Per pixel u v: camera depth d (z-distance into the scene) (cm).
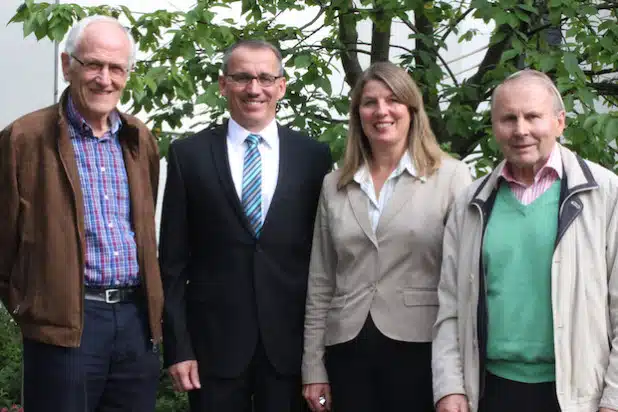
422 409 355
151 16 545
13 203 337
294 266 382
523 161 312
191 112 585
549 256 305
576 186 306
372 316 357
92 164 348
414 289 357
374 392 361
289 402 380
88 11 530
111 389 354
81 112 350
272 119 391
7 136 339
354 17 580
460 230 334
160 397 562
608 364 300
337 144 479
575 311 299
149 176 371
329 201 377
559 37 596
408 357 354
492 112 322
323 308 379
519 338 307
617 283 299
